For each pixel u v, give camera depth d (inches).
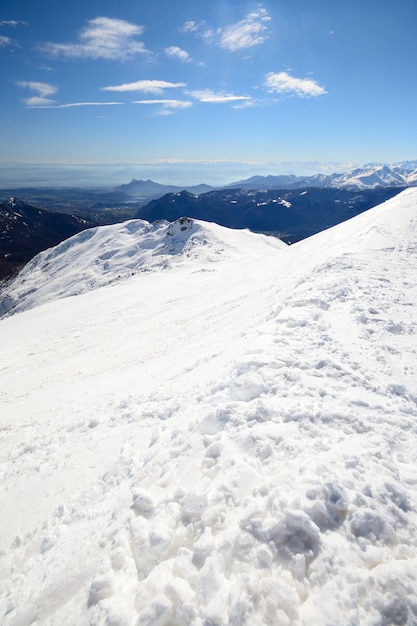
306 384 271.9
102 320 1272.1
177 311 1174.3
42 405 520.4
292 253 1791.3
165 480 201.3
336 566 138.3
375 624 122.0
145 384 474.0
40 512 248.4
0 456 367.2
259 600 130.4
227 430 225.0
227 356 404.5
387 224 1124.5
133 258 3929.6
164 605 131.8
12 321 1782.7
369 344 361.1
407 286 569.0
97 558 171.2
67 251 5044.3
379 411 243.0
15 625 158.1
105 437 327.9
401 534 150.9
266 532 148.2
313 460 185.9
